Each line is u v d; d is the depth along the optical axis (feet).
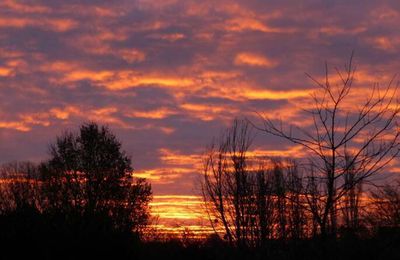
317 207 42.34
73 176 147.33
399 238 43.24
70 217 104.42
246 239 67.10
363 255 42.88
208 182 82.53
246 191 73.05
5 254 92.63
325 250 43.14
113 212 136.56
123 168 149.18
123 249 100.42
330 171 41.57
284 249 47.75
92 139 149.59
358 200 43.29
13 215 100.32
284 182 49.93
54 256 94.02
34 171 153.99
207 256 79.92
